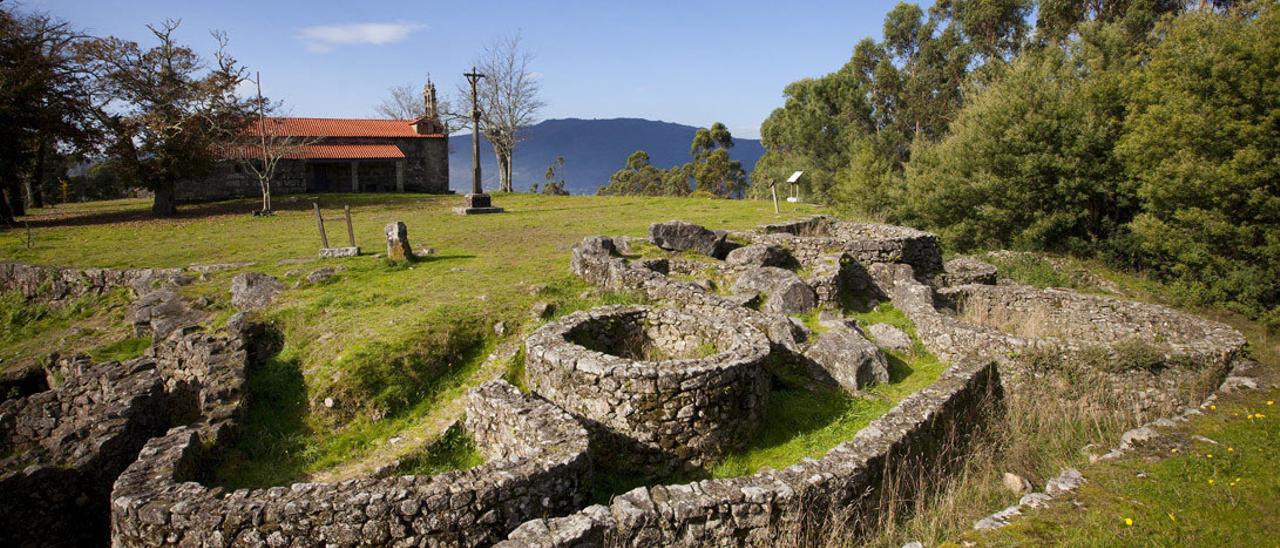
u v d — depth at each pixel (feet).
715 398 25.76
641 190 282.56
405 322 36.22
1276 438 23.97
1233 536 18.31
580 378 26.20
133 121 98.43
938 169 93.81
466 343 35.42
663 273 47.47
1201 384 29.55
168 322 40.88
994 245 85.05
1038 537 18.44
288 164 143.54
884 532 20.49
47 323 48.44
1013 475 23.98
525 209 98.07
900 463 22.85
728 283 45.78
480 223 80.07
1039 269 69.05
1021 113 84.07
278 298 42.11
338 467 26.96
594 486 24.22
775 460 26.37
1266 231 59.11
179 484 20.90
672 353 32.81
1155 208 67.87
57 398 30.35
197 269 52.47
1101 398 29.66
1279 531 18.49
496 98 180.65
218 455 26.73
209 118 104.99
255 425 29.68
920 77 153.17
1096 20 109.60
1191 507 19.84
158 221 91.97
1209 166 60.44
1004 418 29.17
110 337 42.96
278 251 61.98
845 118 168.35
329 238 69.97
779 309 40.27
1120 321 40.96
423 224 80.12
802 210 91.97
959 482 23.57
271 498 19.60
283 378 32.94
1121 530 18.62
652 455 25.34
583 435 22.84
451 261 52.80
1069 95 83.05
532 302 39.68
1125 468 22.41
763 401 28.48
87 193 185.26
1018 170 83.15
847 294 46.19
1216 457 22.79
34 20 97.30
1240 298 59.57
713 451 25.96
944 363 35.53
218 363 32.40
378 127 168.25
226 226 84.84
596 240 49.73
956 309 46.80
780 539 18.69
